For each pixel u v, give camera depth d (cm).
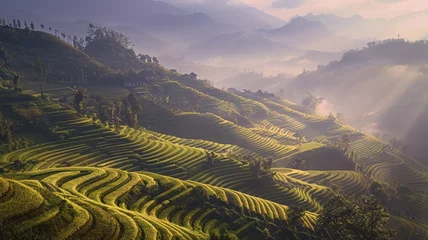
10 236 4188
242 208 8981
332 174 17375
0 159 10300
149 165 11762
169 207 7962
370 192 15612
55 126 13400
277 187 12519
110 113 16650
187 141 17938
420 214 14888
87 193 7150
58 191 6569
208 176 11962
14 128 12644
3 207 4641
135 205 7412
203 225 7694
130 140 13400
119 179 8300
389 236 7731
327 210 8575
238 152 18475
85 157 11525
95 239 4834
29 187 5450
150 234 5550
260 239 7844
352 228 7856
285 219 9225
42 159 10812
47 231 4538
